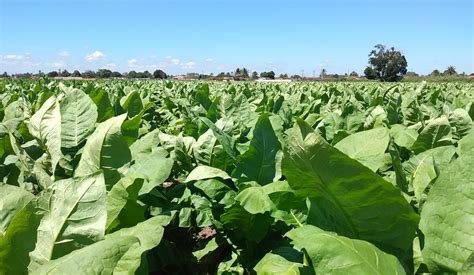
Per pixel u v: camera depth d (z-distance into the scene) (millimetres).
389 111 4902
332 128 3805
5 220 1370
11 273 1248
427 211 1359
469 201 1302
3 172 2213
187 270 2768
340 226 1498
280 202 2029
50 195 1287
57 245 1268
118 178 1938
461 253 1285
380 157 1880
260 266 1773
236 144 2930
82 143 2463
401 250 1415
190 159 3012
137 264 1427
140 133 3693
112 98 7168
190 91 12078
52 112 2209
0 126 2689
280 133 3303
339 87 17094
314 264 1210
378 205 1381
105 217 1270
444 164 1865
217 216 2512
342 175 1337
